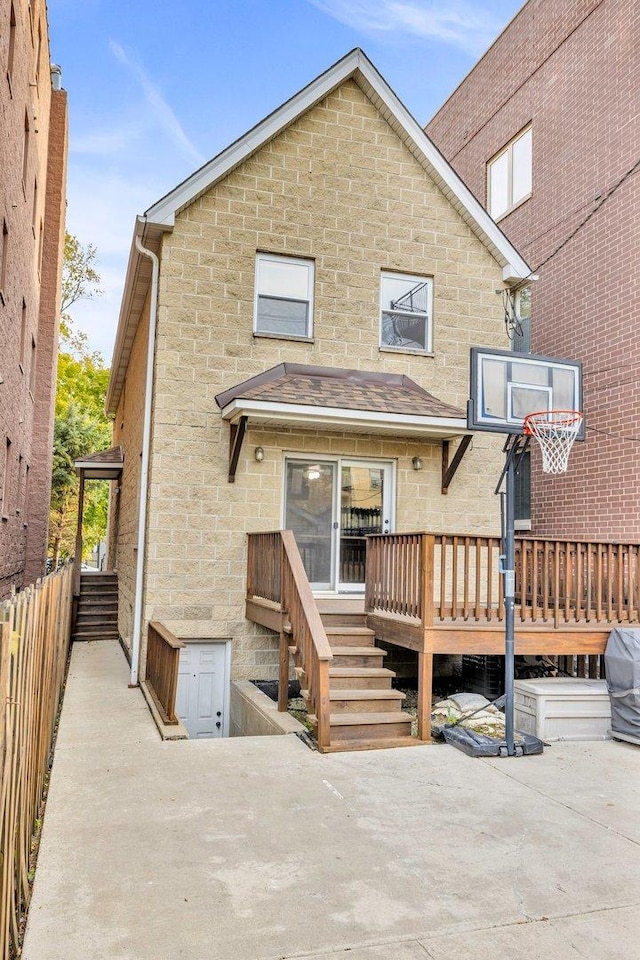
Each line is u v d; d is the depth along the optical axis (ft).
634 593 25.26
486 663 30.25
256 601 28.35
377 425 29.22
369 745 21.11
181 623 29.30
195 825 14.92
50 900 11.60
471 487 33.65
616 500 34.71
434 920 11.31
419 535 22.98
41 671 16.39
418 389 32.91
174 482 29.58
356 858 13.52
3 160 29.30
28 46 37.45
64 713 24.56
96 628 44.60
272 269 32.01
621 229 35.04
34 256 46.80
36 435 56.85
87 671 32.55
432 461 33.17
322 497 31.94
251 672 30.12
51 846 13.71
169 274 30.17
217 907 11.52
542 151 41.60
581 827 15.35
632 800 17.17
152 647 27.61
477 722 24.73
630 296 34.30
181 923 11.00
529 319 42.50
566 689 23.39
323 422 28.68
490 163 47.73
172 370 29.89
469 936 10.89
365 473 32.63
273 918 11.23
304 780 18.04
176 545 29.43
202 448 30.01
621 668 22.81
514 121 44.50
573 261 38.63
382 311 33.65
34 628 14.33
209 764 19.15
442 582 22.85
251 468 30.48
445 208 34.68
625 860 13.74
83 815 15.33
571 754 21.17
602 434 35.88
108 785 17.31
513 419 23.65
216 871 12.81
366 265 33.14
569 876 12.99
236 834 14.51
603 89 36.47
